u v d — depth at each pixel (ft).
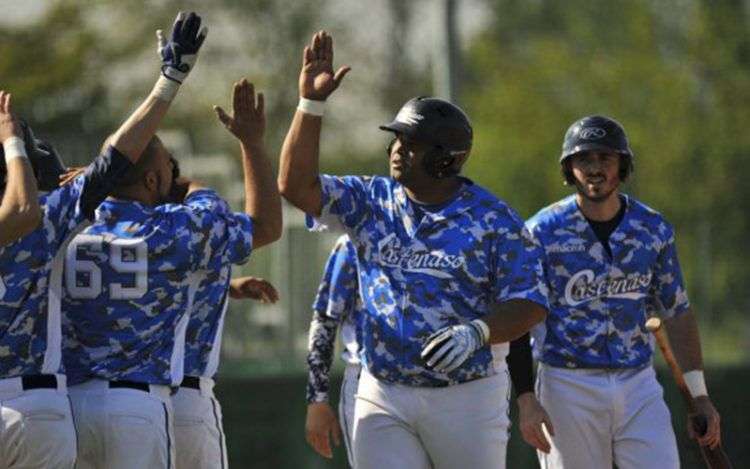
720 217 269.03
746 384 143.84
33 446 65.77
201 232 70.18
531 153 314.76
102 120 294.66
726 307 228.22
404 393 72.90
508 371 79.82
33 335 65.92
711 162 282.56
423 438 73.41
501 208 72.33
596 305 84.23
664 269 85.46
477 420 72.64
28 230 63.72
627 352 84.48
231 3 354.95
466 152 72.38
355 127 377.30
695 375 86.48
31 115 284.82
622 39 319.88
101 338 68.74
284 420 139.23
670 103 303.27
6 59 284.61
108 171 66.23
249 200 74.08
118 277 68.74
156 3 315.99
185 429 73.46
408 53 375.45
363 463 74.08
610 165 83.41
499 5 339.16
